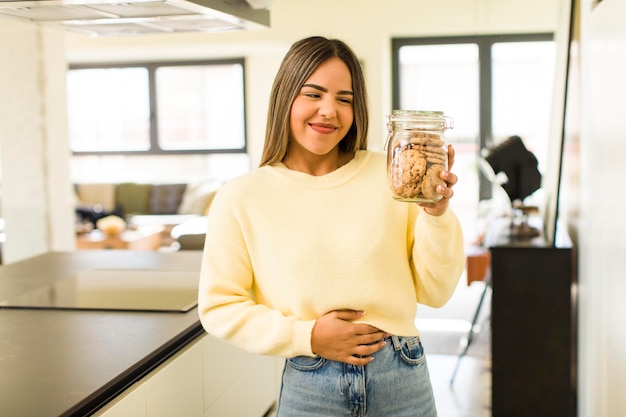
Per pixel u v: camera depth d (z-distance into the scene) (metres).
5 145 5.27
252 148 8.27
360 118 1.45
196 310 1.91
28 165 5.26
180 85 8.48
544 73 5.64
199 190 7.82
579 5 3.17
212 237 1.46
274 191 1.44
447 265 1.40
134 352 1.52
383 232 1.41
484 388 3.87
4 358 1.50
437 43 7.04
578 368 3.16
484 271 4.07
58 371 1.41
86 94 8.66
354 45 6.75
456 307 5.43
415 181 1.26
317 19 6.80
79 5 1.87
